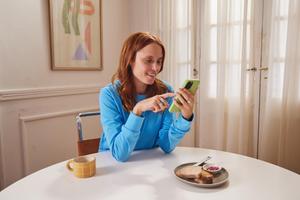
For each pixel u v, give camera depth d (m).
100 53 2.43
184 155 1.11
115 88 1.20
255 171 0.92
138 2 2.61
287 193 0.76
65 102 2.18
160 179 0.86
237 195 0.75
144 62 1.09
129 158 1.07
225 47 2.03
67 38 2.13
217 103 2.12
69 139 2.24
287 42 1.75
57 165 0.99
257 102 1.96
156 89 1.25
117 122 1.12
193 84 1.00
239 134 2.04
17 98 1.83
